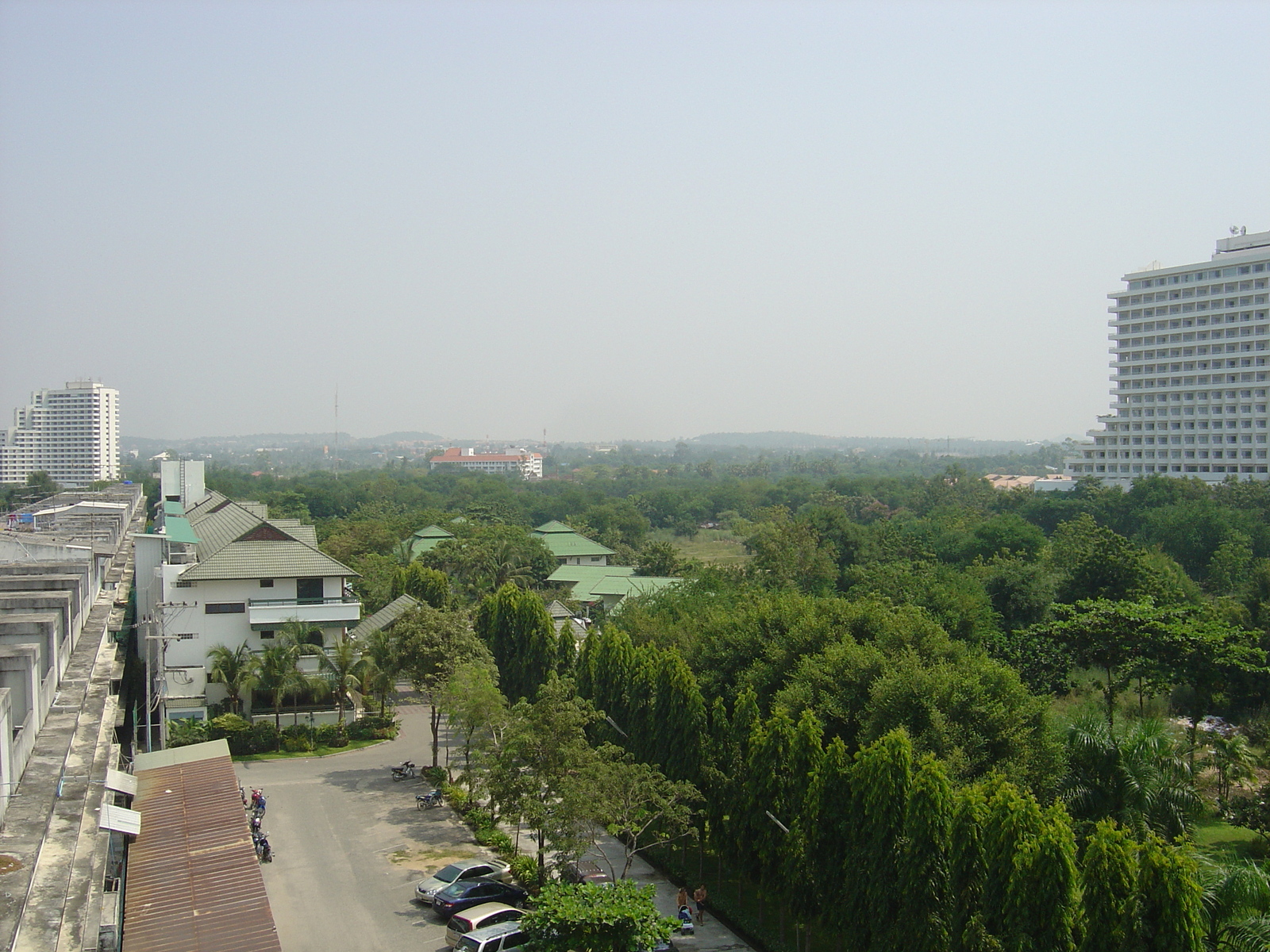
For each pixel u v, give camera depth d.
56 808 24.78
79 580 42.53
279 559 60.59
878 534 104.38
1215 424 172.50
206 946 25.88
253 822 42.25
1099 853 23.86
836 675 40.88
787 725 34.84
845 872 30.28
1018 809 25.83
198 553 65.25
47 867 21.50
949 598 63.28
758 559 91.44
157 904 28.14
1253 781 45.97
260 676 55.19
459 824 44.59
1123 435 184.62
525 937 31.56
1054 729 37.53
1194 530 105.00
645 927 29.09
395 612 67.38
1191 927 22.53
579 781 35.69
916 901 27.41
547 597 97.31
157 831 33.22
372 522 129.25
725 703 45.22
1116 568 70.94
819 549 93.94
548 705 38.38
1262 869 30.66
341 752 55.78
